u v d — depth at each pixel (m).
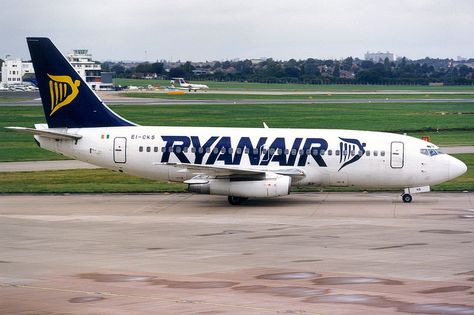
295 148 189.75
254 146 190.25
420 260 116.00
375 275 105.12
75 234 142.88
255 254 121.62
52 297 93.25
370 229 147.38
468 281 101.19
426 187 191.38
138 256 120.56
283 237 138.38
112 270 109.69
